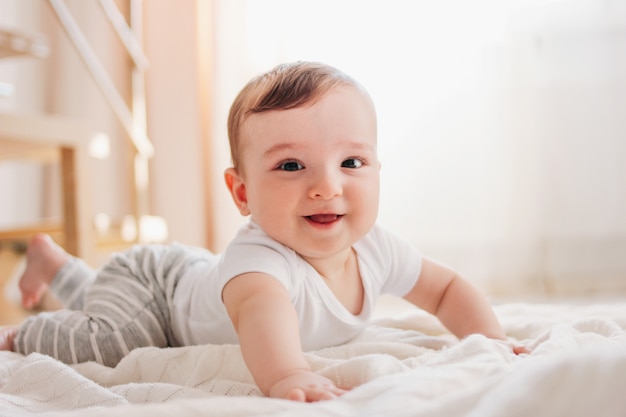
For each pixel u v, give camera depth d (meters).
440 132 2.45
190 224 2.81
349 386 0.61
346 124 0.76
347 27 2.53
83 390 0.65
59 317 0.98
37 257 1.20
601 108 2.29
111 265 1.06
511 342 0.78
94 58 2.72
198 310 0.96
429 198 2.46
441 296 0.95
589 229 2.29
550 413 0.39
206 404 0.49
